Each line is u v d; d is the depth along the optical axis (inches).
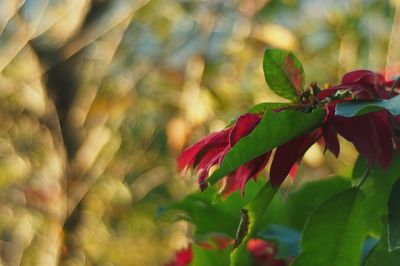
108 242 169.9
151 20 155.0
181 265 47.5
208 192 42.9
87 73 160.4
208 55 151.3
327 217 34.8
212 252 43.3
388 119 31.4
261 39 147.4
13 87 159.2
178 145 147.7
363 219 34.8
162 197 176.9
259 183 41.9
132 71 160.4
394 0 138.6
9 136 165.8
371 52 151.4
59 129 162.7
